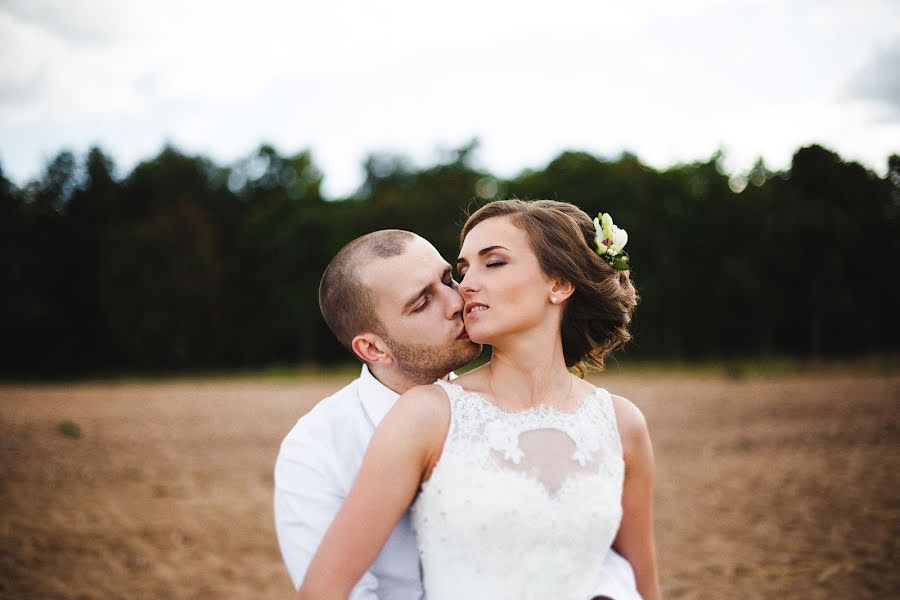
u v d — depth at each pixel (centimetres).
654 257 4844
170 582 611
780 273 4547
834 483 900
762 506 809
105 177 5188
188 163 5394
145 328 4672
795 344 4700
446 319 220
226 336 4981
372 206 5116
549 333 202
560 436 194
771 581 582
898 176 4556
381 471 183
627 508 220
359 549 182
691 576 600
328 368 4462
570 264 199
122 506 870
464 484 184
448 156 5353
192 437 1418
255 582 611
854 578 581
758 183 4981
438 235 4916
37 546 708
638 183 4962
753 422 1427
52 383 3803
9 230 4784
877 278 4516
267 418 1736
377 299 218
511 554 183
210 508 862
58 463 1139
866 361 3647
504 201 212
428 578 192
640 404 1791
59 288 4909
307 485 218
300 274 5031
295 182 5581
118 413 1877
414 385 230
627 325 229
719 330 4809
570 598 187
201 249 4834
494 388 203
